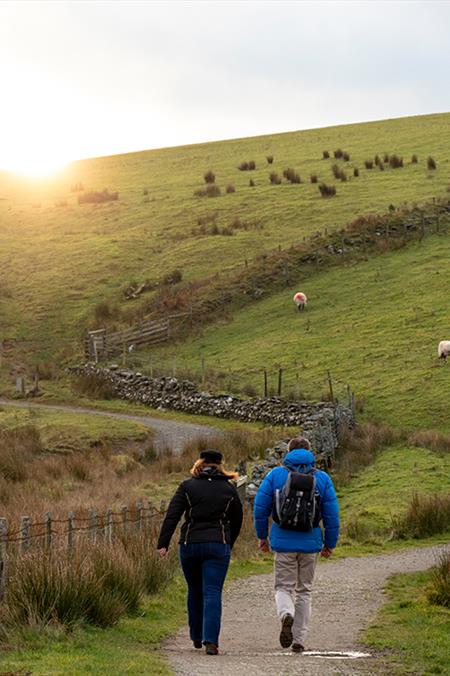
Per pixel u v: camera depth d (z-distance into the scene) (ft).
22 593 34.45
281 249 206.80
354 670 29.71
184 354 169.58
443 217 210.59
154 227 242.58
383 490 86.99
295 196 248.52
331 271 195.11
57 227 260.21
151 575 45.85
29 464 97.25
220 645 35.94
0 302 205.46
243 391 141.49
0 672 26.89
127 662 29.25
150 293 199.00
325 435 103.86
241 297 188.65
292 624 32.86
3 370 174.50
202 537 33.19
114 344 176.86
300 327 169.27
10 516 60.54
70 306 201.05
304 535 33.94
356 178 260.01
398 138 319.68
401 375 138.41
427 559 61.11
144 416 143.43
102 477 94.73
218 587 33.09
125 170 347.56
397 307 168.66
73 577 35.50
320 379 142.92
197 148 384.47
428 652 33.17
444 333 152.76
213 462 34.42
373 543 68.90
